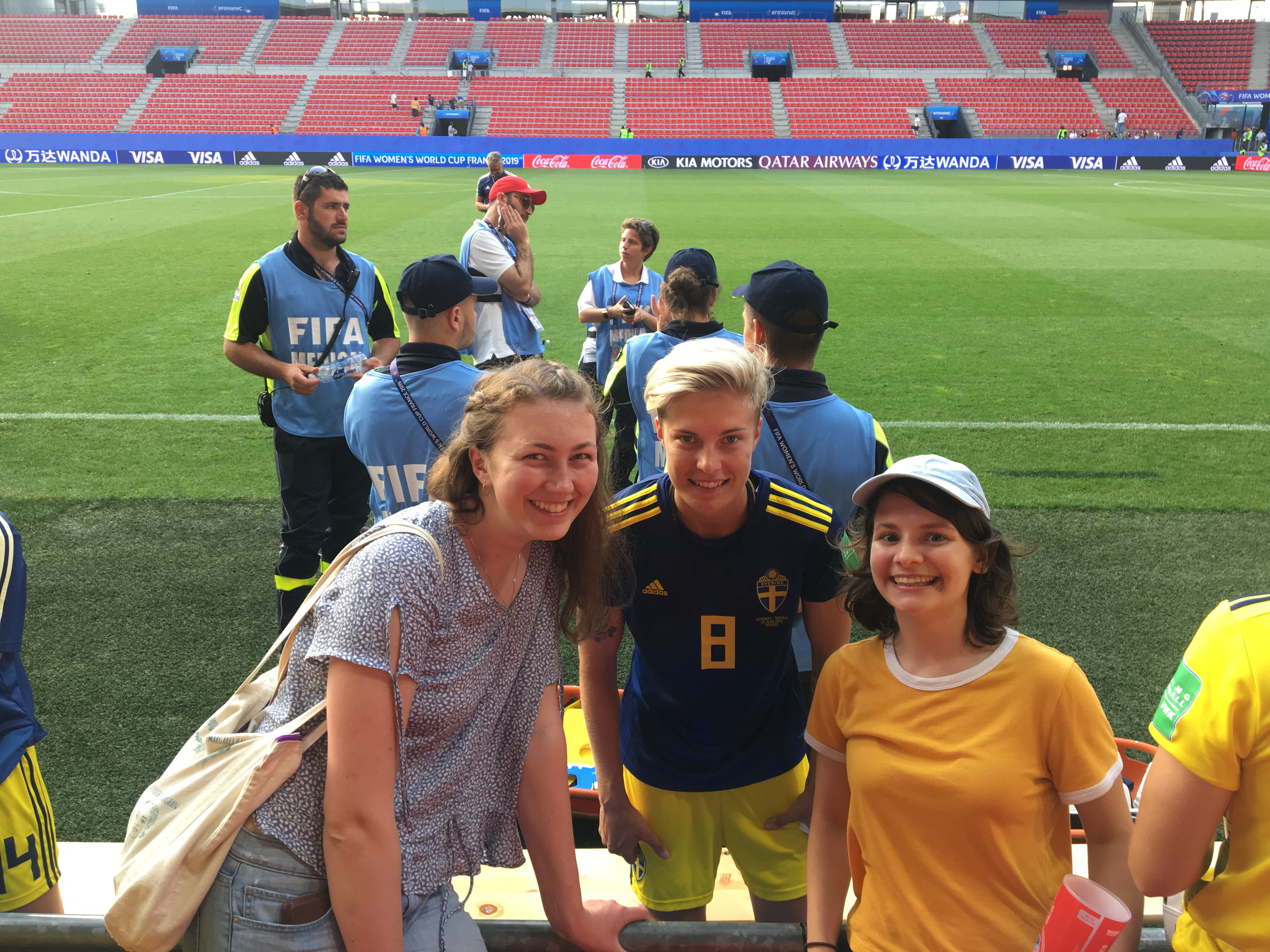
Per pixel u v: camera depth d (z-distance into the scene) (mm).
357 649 1211
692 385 1611
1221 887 1305
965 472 1492
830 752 1663
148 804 1343
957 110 44438
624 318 5891
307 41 49594
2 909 1943
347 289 4031
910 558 1468
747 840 2084
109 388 7957
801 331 2420
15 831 1931
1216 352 9305
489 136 43094
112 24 49781
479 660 1363
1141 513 5469
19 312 10852
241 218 19656
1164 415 7332
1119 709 3516
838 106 45750
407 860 1354
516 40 50625
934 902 1479
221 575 4668
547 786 1536
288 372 3836
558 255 14969
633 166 38625
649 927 1508
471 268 5270
